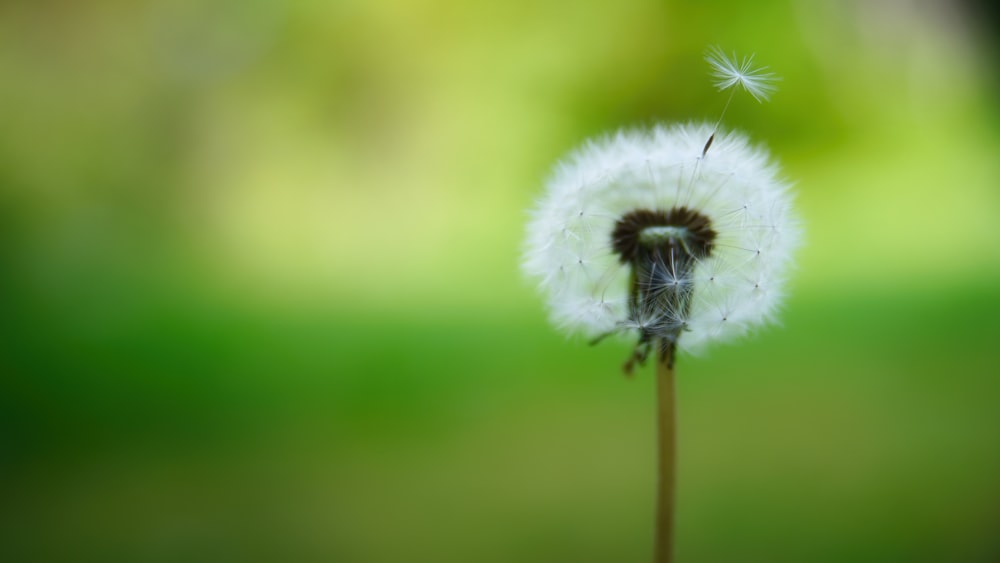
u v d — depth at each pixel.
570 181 0.31
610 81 0.75
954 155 0.75
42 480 0.41
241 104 0.79
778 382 0.48
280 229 0.76
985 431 0.42
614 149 0.31
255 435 0.44
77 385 0.49
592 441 0.43
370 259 0.72
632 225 0.30
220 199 0.77
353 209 0.77
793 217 0.31
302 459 0.42
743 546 0.37
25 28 0.75
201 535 0.38
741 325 0.30
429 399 0.48
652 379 0.50
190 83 0.78
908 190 0.73
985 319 0.54
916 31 0.77
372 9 0.78
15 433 0.43
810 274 0.66
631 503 0.40
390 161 0.78
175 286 0.67
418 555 0.37
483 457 0.42
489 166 0.77
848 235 0.70
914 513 0.38
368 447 0.42
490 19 0.78
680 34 0.73
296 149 0.79
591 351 0.55
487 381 0.50
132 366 0.52
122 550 0.38
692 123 0.31
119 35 0.77
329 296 0.66
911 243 0.69
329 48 0.79
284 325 0.59
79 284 0.66
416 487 0.40
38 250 0.68
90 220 0.72
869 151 0.74
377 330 0.58
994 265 0.63
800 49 0.73
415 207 0.76
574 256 0.30
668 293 0.30
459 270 0.69
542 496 0.40
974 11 0.78
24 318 0.61
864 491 0.39
